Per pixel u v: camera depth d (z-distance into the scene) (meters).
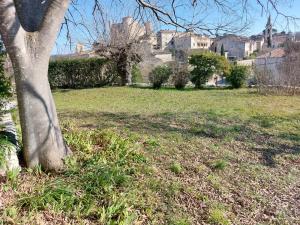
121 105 11.89
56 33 4.12
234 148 6.34
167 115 9.41
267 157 5.94
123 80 20.66
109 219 3.35
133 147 5.52
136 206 3.71
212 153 5.88
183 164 5.17
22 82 3.99
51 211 3.34
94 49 19.98
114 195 3.74
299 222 3.83
